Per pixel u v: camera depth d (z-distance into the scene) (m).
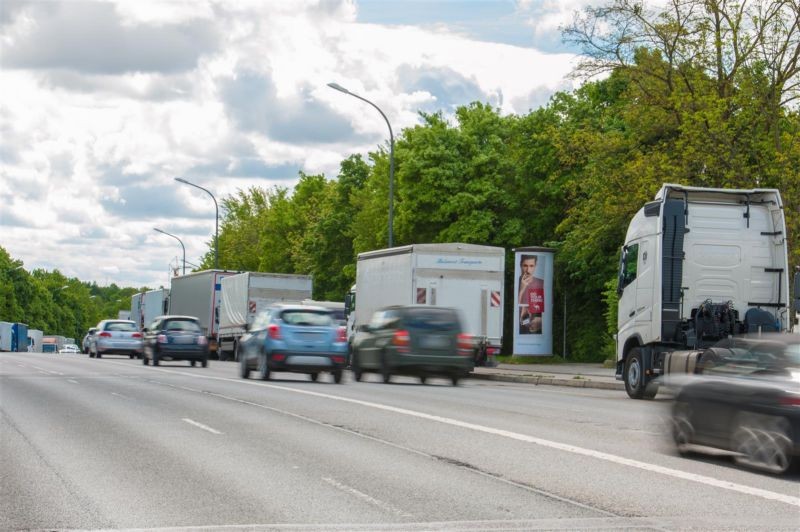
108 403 19.41
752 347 11.66
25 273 174.50
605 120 49.97
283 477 10.51
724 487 10.08
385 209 62.09
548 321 43.03
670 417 12.62
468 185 54.41
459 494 9.58
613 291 41.72
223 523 8.19
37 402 19.67
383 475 10.66
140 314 82.06
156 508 8.81
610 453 12.45
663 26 36.94
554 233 54.06
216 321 55.50
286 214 90.12
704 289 22.58
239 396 21.22
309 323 26.58
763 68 34.78
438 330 27.25
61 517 8.41
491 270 35.25
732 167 32.66
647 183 34.34
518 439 13.80
